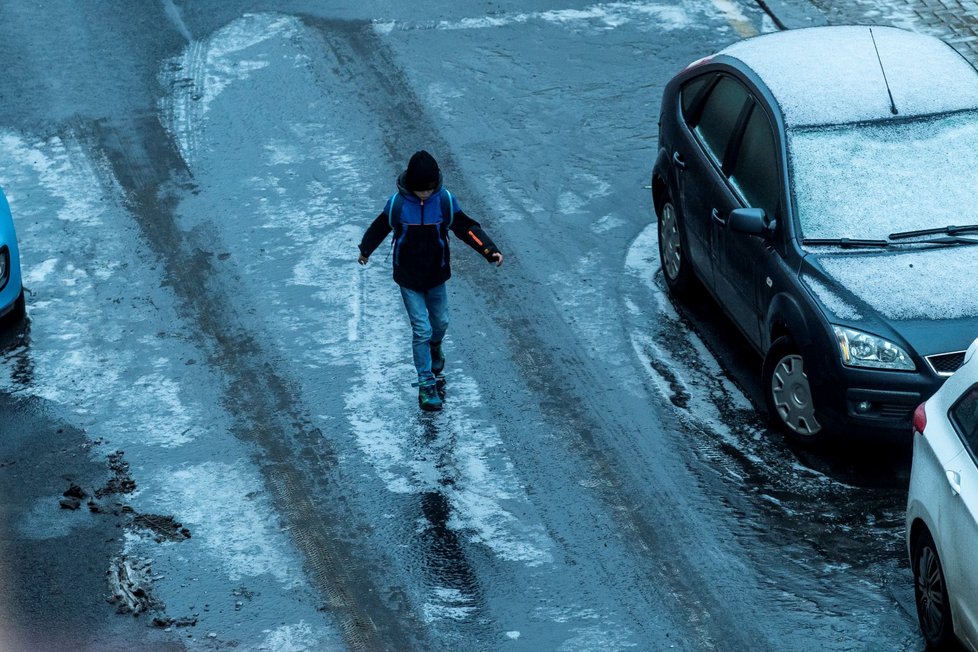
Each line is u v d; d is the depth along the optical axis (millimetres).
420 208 22188
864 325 20031
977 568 15305
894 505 20234
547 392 23547
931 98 22938
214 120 33188
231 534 20344
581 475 21391
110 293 27000
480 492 21094
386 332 25438
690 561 19359
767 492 20703
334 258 27766
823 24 35594
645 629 18109
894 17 35938
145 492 21391
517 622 18375
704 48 35125
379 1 38719
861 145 22344
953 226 21422
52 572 19625
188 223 29234
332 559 19734
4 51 36656
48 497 21328
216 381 24234
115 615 18703
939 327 19812
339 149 31703
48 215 29719
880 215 21641
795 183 21969
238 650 17953
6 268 25328
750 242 22469
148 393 23953
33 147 32344
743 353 24344
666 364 24156
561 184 30000
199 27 37625
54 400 23859
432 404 23016
